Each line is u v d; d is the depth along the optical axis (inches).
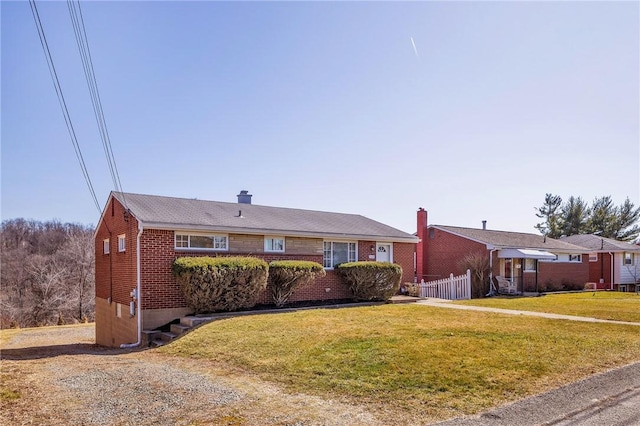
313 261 662.5
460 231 1035.9
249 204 762.8
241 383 251.9
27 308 1282.0
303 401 215.2
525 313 520.7
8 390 237.5
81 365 319.0
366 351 302.8
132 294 509.4
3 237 1667.1
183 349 364.8
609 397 216.7
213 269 501.7
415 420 188.1
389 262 721.0
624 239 1708.9
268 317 466.3
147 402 213.5
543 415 192.4
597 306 619.8
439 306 597.9
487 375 247.8
